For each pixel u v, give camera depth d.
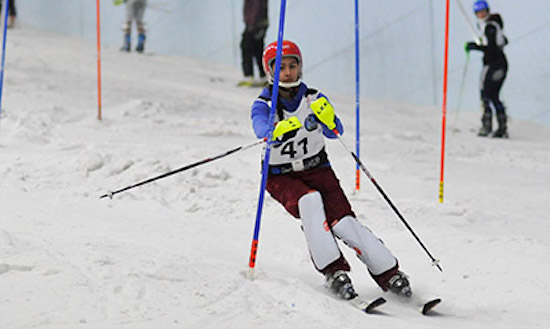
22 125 18.64
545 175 17.62
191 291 7.27
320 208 8.05
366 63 35.84
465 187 15.34
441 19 33.69
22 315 6.31
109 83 28.86
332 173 8.50
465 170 17.64
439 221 11.94
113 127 20.00
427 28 34.12
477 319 7.56
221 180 14.17
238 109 26.72
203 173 14.25
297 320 6.69
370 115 29.34
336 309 7.12
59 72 30.05
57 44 38.91
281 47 7.85
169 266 8.01
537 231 11.71
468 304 8.20
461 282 8.94
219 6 40.72
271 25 38.03
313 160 8.38
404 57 34.81
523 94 31.52
